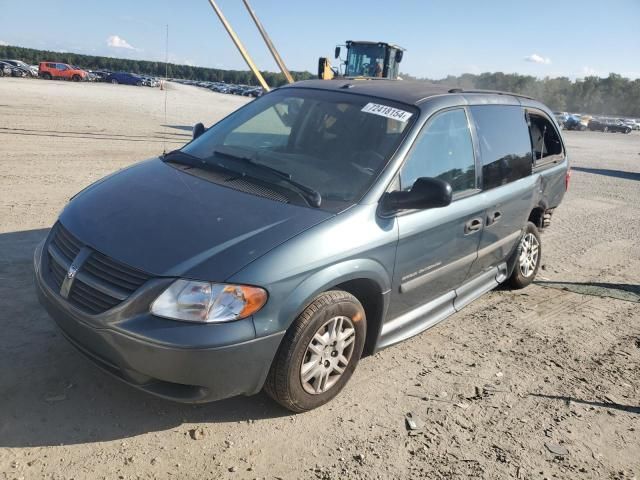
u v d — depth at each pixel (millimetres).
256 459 2852
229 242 2871
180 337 2629
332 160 3682
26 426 2867
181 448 2859
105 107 24344
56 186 7922
